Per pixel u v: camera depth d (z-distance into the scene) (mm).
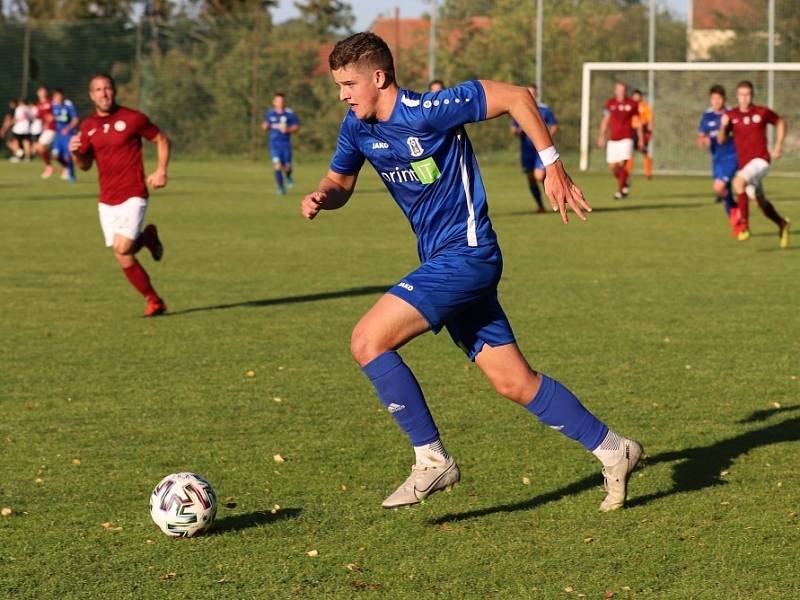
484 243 11297
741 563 10586
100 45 103812
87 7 126000
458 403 17062
